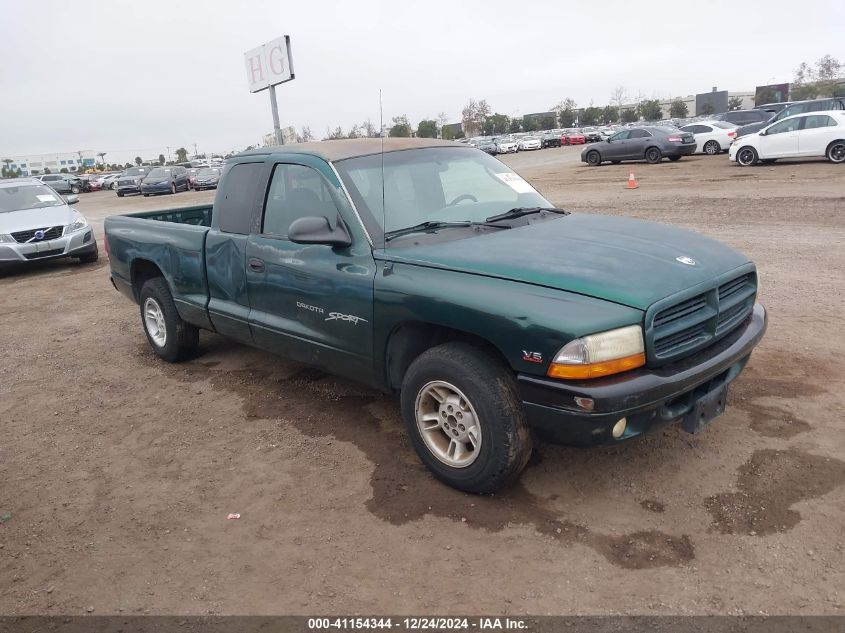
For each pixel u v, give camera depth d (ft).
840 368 15.66
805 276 24.22
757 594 8.79
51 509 11.90
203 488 12.30
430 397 11.70
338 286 12.73
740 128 84.94
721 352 10.91
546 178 75.10
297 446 13.66
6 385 18.45
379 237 12.50
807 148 61.46
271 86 38.73
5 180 41.34
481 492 11.27
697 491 11.12
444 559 9.86
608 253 11.27
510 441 10.44
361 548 10.23
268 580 9.66
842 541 9.68
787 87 240.94
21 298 30.76
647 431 10.19
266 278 14.52
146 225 18.94
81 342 22.40
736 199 44.14
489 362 10.63
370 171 13.57
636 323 9.71
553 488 11.49
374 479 12.18
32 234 36.81
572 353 9.52
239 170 15.69
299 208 13.98
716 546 9.77
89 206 96.53
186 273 17.21
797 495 10.81
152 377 18.39
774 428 13.00
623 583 9.14
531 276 10.45
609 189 57.06
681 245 12.08
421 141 15.52
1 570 10.28
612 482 11.57
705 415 10.93
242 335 15.97
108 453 13.96
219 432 14.58
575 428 9.77
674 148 80.84
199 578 9.80
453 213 13.60
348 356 13.06
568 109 347.56
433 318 11.03
